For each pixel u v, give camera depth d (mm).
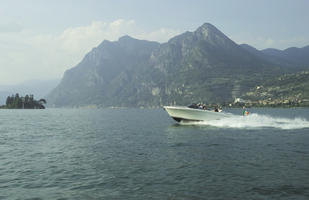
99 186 12141
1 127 44938
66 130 39125
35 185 12422
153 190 11477
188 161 16672
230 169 14562
